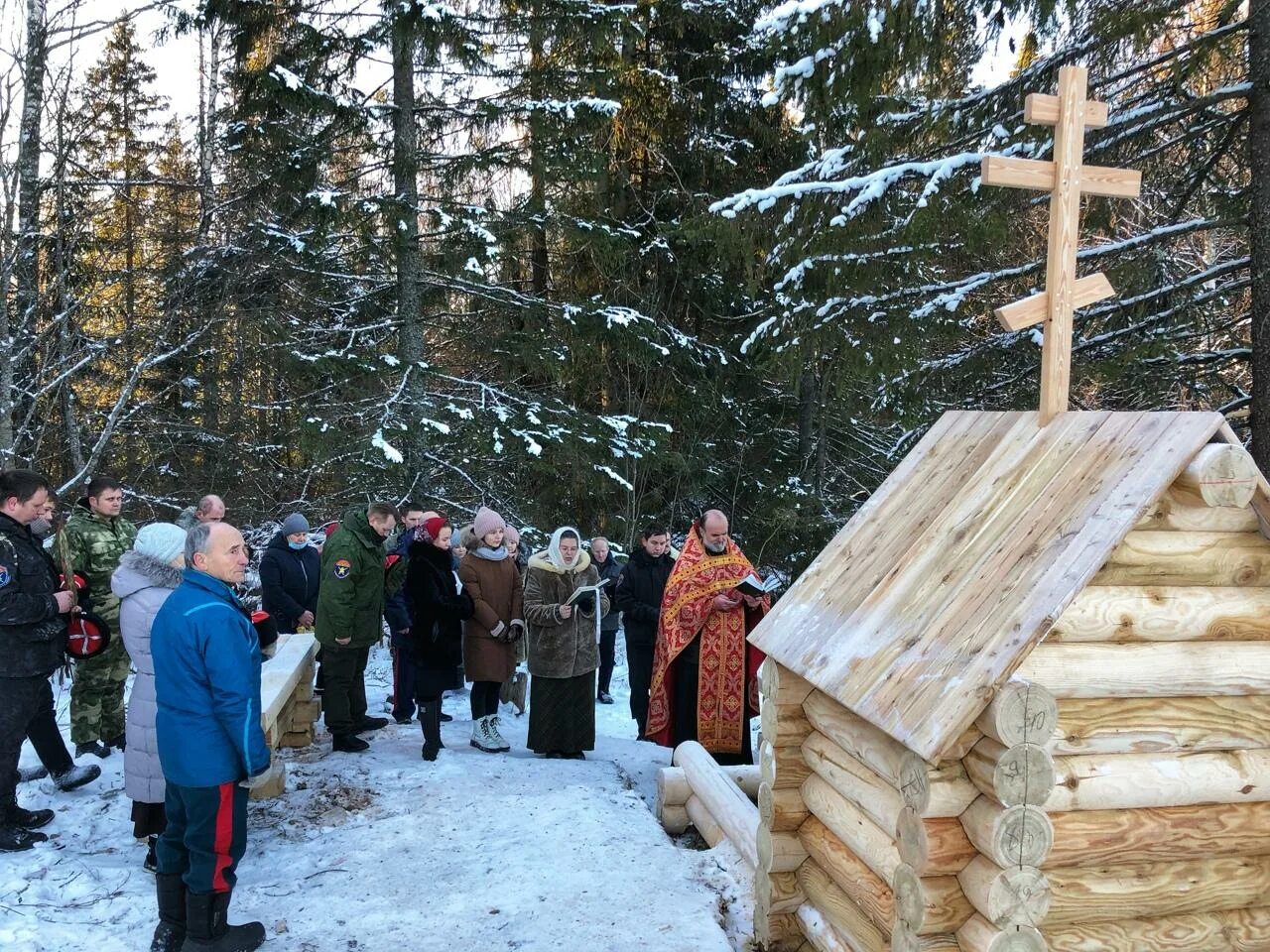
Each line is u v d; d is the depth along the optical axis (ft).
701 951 10.12
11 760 12.92
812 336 23.24
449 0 34.04
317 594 22.18
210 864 9.63
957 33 20.85
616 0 37.11
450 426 36.35
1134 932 7.08
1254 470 6.66
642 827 14.08
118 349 33.55
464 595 18.39
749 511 45.93
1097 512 7.00
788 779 9.92
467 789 15.60
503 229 35.19
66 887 11.52
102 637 14.02
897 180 21.25
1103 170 8.75
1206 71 19.17
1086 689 6.71
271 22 32.76
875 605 8.85
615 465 39.01
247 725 9.52
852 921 8.78
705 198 41.39
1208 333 22.27
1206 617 6.97
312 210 31.83
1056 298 8.77
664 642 17.62
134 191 37.32
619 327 36.94
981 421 10.11
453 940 10.46
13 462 23.75
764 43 21.39
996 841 6.43
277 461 41.73
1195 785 6.93
